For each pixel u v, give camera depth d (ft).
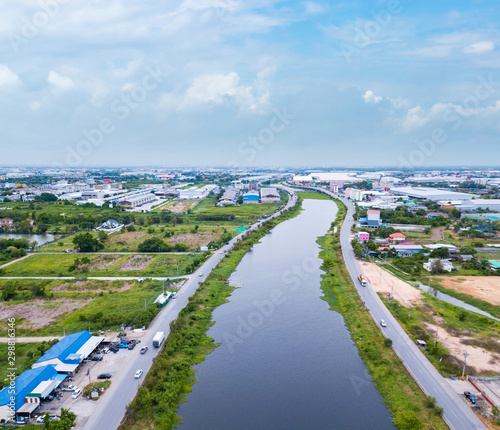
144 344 221.87
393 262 397.39
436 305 283.79
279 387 190.49
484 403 171.53
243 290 325.42
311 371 204.85
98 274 354.13
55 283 329.52
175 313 265.95
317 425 163.02
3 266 381.60
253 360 215.51
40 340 228.02
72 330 240.32
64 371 187.01
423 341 225.15
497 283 334.03
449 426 157.38
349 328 255.50
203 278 344.69
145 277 346.95
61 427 146.92
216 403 177.78
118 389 178.50
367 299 295.48
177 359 209.67
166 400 173.17
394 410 172.45
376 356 213.66
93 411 163.02
